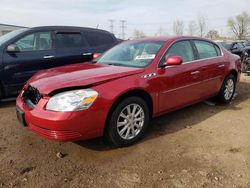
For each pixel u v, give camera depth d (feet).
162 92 13.58
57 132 10.50
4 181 9.74
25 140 13.11
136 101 12.39
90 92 10.88
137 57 14.33
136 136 12.65
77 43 22.75
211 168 10.46
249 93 23.02
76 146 12.39
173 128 14.53
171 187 9.32
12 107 18.53
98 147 12.29
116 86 11.60
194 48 16.12
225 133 13.84
